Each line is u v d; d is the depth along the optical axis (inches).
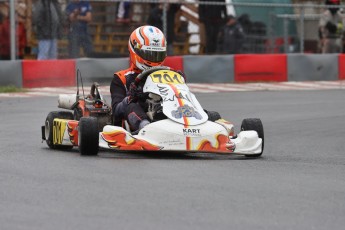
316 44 3034.0
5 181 1034.1
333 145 1507.1
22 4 2642.7
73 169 1125.7
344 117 1941.4
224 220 826.8
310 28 3026.6
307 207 893.8
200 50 2834.6
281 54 2787.9
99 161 1200.2
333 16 3006.9
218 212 861.2
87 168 1133.1
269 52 2913.4
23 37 2657.5
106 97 2282.2
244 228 796.0
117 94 1354.6
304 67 2810.0
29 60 2511.1
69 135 1326.3
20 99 2249.0
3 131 1642.5
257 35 2893.7
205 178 1058.1
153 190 970.1
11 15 2564.0
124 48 2746.1
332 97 2372.0
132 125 1286.9
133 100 1312.7
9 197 932.0
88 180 1035.9
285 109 2082.9
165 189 976.9
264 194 959.6
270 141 1549.0
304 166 1210.0
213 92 2480.3
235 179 1056.2
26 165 1171.3
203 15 2819.9
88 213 851.4
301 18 2930.6
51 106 2091.5
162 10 2763.3
